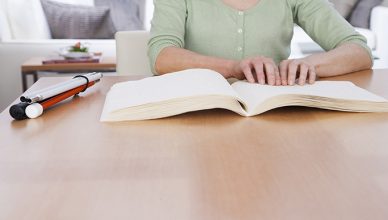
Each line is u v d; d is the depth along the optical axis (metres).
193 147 0.66
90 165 0.60
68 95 0.92
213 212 0.47
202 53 1.39
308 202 0.49
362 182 0.54
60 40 3.32
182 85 0.85
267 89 0.87
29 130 0.74
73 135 0.71
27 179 0.55
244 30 1.37
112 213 0.47
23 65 2.78
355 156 0.62
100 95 0.97
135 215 0.47
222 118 0.79
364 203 0.49
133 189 0.52
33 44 3.23
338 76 1.13
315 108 0.85
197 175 0.56
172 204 0.49
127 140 0.69
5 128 0.75
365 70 1.20
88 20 3.37
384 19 3.42
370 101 0.82
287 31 1.43
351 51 1.17
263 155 0.62
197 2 1.37
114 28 3.46
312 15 1.38
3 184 0.54
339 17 1.36
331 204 0.48
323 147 0.65
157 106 0.79
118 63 1.61
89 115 0.82
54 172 0.57
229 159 0.61
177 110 0.79
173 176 0.56
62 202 0.50
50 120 0.80
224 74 1.08
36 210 0.48
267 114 0.82
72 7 3.39
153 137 0.70
